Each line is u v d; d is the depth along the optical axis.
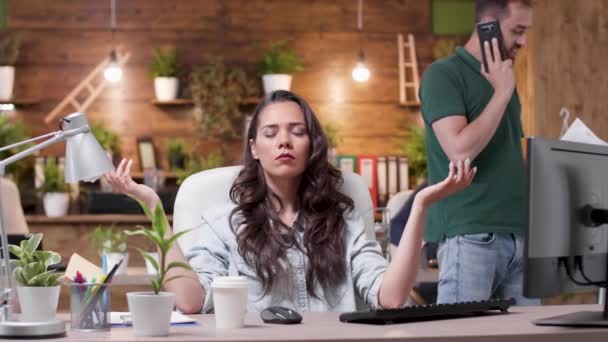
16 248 1.80
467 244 2.77
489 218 2.78
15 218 4.80
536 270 1.80
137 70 6.99
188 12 7.04
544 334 1.66
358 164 6.87
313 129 2.32
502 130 2.85
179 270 2.08
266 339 1.54
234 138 6.97
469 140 2.75
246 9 7.09
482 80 2.89
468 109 2.89
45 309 1.73
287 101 2.31
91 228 6.38
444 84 2.88
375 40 7.16
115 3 7.00
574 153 1.90
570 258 1.89
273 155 2.25
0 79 6.72
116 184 1.93
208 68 6.85
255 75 6.97
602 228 1.99
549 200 1.83
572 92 5.09
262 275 2.21
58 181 6.56
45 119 6.89
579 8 5.08
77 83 6.95
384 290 2.11
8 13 6.93
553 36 5.11
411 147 6.88
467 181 1.99
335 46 7.14
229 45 7.06
